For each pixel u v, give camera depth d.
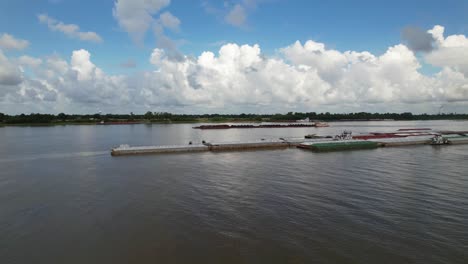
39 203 27.84
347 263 17.19
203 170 42.44
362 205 26.61
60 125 198.25
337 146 66.31
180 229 21.80
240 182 35.09
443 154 58.50
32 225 22.78
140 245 19.50
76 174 40.22
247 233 21.06
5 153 60.62
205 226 22.28
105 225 22.64
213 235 20.80
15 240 20.36
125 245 19.52
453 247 19.00
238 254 18.28
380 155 57.00
